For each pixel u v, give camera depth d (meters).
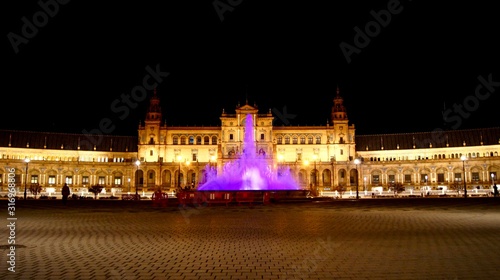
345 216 40.62
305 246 21.56
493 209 49.84
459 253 19.27
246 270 16.22
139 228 30.38
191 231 28.42
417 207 54.91
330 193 133.88
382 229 28.78
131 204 67.25
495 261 17.55
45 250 20.48
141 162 159.12
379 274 15.52
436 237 24.45
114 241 23.58
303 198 75.88
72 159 164.50
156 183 159.25
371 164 159.62
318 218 38.50
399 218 37.69
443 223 32.72
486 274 15.43
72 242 23.16
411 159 166.75
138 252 19.97
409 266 16.70
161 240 23.95
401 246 21.23
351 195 125.31
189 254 19.42
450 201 72.00
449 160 149.00
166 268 16.53
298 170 160.00
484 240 23.19
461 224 31.91
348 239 23.86
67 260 18.02
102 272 15.87
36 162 147.75
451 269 16.19
